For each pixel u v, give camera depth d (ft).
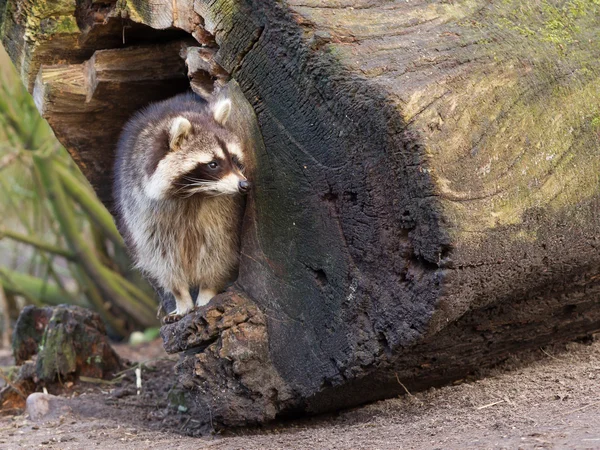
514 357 27.58
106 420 31.42
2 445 27.55
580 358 27.45
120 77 31.22
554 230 21.27
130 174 29.55
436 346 23.32
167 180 27.48
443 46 21.24
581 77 22.58
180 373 26.73
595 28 24.08
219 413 25.73
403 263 20.70
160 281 29.68
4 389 36.35
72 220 61.05
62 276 81.82
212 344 25.90
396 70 20.53
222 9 24.35
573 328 27.14
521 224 20.49
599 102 22.65
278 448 22.86
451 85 20.31
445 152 19.52
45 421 31.71
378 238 21.18
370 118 20.27
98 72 30.78
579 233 21.90
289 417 27.02
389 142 19.95
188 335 26.27
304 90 22.31
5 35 32.07
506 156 20.43
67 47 31.37
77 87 31.71
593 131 22.29
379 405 25.89
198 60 27.02
